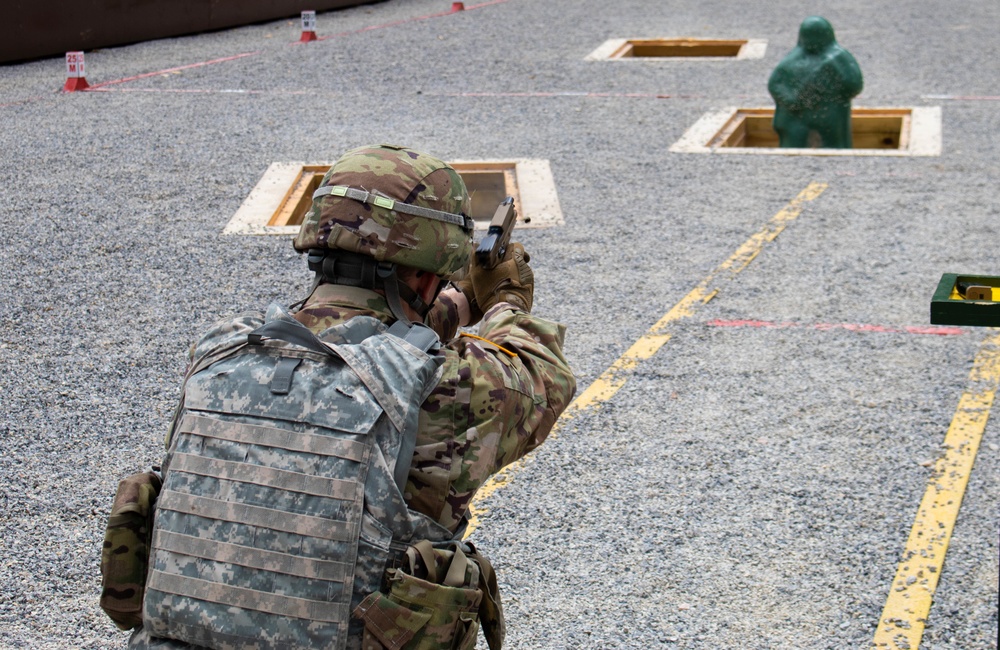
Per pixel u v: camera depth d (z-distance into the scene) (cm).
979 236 719
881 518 396
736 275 657
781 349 550
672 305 611
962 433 460
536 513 401
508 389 185
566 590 355
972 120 1027
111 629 334
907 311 600
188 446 179
